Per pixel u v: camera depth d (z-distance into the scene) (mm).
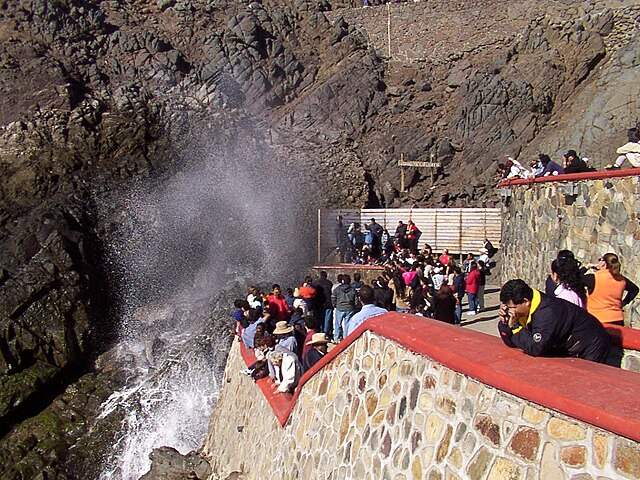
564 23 35031
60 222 26469
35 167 29203
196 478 13656
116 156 30625
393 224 28453
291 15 42719
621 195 9836
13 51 33719
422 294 13922
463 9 41812
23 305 23781
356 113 36938
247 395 12289
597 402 3551
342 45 41281
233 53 38844
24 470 19969
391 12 43562
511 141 32312
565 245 12250
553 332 4500
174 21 41250
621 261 9758
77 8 37875
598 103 29547
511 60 35500
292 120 36812
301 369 10172
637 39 31141
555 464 3754
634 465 3287
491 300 18750
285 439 8883
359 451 6359
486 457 4328
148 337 25016
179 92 35312
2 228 26484
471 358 4711
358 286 14414
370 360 6699
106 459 20422
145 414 21219
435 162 33094
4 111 30984
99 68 35188
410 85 38688
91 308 25188
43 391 22828
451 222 27094
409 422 5520
